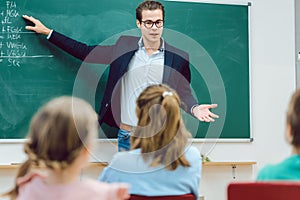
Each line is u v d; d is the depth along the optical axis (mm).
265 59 3807
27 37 3393
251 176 3695
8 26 3369
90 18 3502
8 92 3348
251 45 3787
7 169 3326
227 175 3650
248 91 3752
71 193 1367
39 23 3389
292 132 1570
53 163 1372
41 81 3398
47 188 1382
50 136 1373
